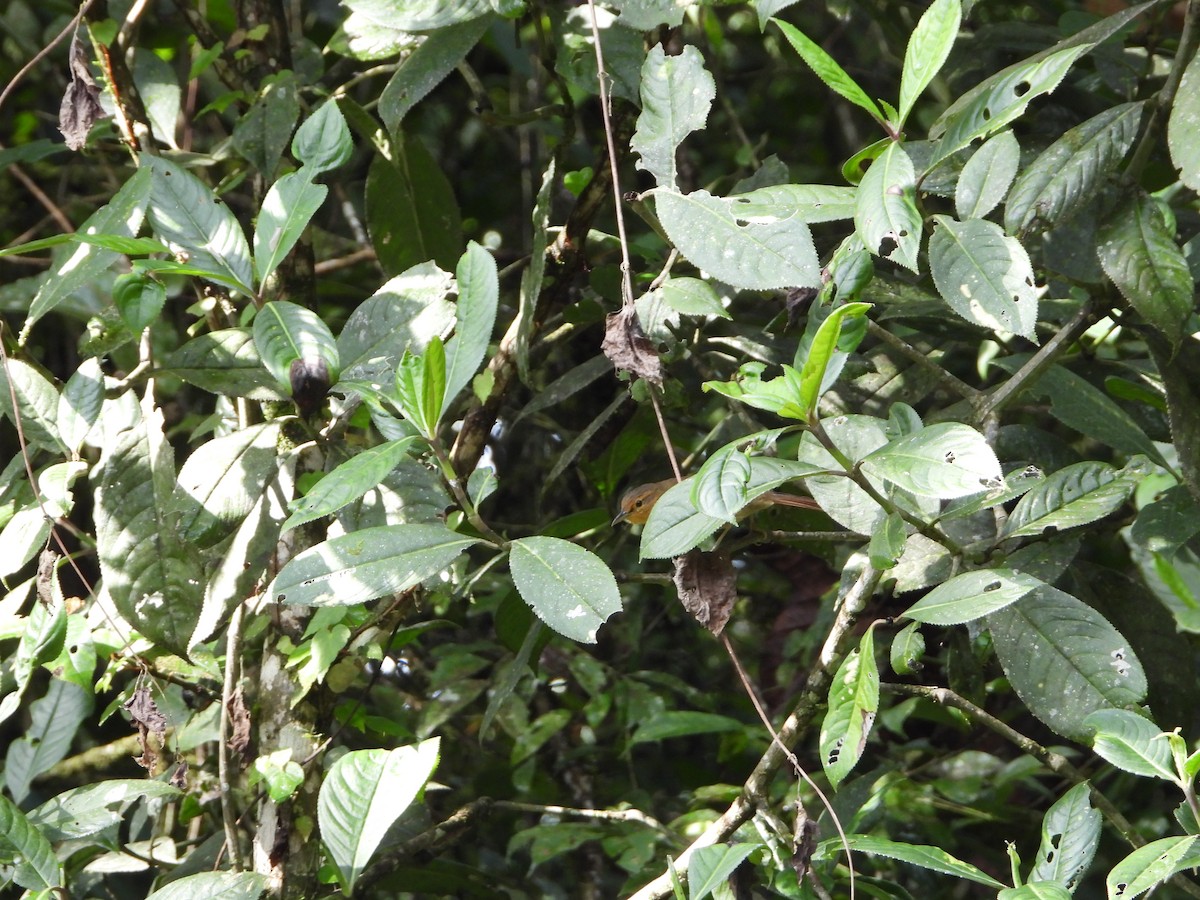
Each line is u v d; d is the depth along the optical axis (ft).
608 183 7.39
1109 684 6.37
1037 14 9.02
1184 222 7.91
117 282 6.48
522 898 8.57
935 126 6.81
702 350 7.93
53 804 6.89
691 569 6.39
